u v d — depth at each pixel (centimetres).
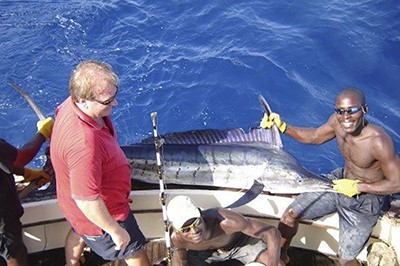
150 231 437
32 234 418
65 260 426
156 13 820
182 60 736
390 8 807
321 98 684
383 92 696
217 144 491
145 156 482
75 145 306
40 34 808
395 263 400
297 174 448
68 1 862
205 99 682
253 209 429
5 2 870
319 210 407
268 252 375
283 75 711
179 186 489
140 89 697
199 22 801
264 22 796
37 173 415
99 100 302
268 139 486
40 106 706
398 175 372
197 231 354
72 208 338
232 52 743
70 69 757
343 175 415
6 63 764
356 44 752
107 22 817
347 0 829
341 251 404
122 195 345
